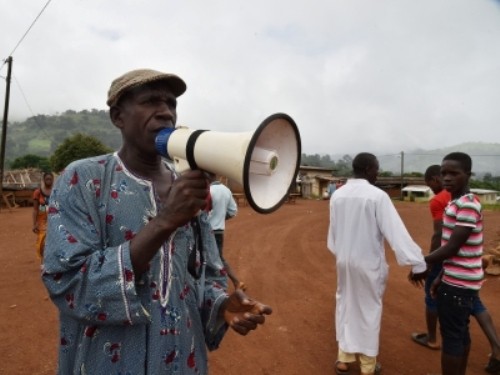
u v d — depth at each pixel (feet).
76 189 4.42
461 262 9.59
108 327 4.33
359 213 11.14
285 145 4.30
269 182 4.16
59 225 4.21
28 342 13.38
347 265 11.28
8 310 16.25
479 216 9.48
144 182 4.75
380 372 11.85
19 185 87.45
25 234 37.19
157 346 4.37
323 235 39.06
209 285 5.64
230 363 12.43
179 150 4.12
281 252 29.99
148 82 4.63
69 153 150.30
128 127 4.76
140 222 4.56
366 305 11.14
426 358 12.77
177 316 4.63
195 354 4.97
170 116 4.79
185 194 3.84
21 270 22.74
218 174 3.90
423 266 10.41
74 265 4.00
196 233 5.34
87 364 4.34
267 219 53.31
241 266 25.04
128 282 3.87
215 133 3.96
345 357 11.61
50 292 4.11
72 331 4.52
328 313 16.92
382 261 11.19
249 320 5.01
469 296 9.60
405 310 17.12
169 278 4.59
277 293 19.63
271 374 11.82
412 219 55.57
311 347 13.67
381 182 171.32
